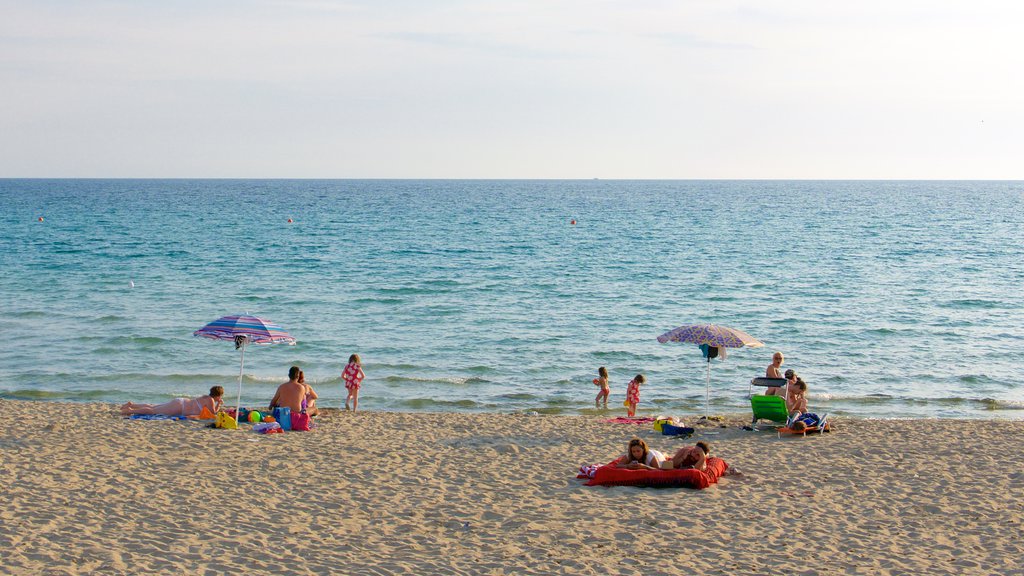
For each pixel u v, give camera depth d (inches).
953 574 338.6
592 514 418.3
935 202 6378.0
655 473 469.1
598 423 668.7
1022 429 641.0
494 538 382.0
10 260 1968.5
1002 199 7140.8
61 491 426.3
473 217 4084.6
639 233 3095.5
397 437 597.6
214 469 486.9
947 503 438.9
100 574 320.8
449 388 878.4
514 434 616.7
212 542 364.2
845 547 372.2
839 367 991.0
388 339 1122.0
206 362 965.8
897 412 801.6
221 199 6161.4
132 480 454.0
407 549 365.1
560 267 1983.3
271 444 557.0
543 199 6825.8
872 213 4613.7
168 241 2536.9
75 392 831.7
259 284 1621.6
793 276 1841.8
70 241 2491.4
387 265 1990.7
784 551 366.6
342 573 334.3
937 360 1031.6
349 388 732.7
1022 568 343.6
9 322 1176.2
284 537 375.6
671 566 347.9
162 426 607.2
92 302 1365.7
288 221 3553.2
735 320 1295.5
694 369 970.7
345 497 440.8
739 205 5738.2
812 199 7086.6
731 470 496.7
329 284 1641.2
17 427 588.4
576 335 1165.1
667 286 1669.5
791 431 613.6
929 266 2053.4
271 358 998.4
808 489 467.2
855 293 1592.0
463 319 1279.5
